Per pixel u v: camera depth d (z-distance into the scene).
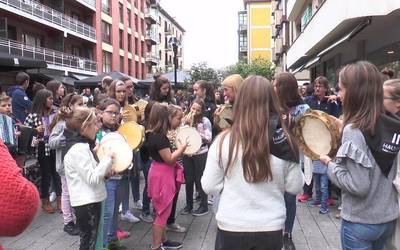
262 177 2.63
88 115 4.06
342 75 2.88
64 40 38.03
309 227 6.01
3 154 1.61
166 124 4.96
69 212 5.82
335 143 3.09
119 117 5.50
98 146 4.39
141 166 7.15
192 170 6.67
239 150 2.66
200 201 6.75
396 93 3.40
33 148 6.96
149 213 6.37
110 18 49.12
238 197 2.70
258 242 2.66
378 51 13.73
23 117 7.60
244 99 2.71
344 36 12.33
